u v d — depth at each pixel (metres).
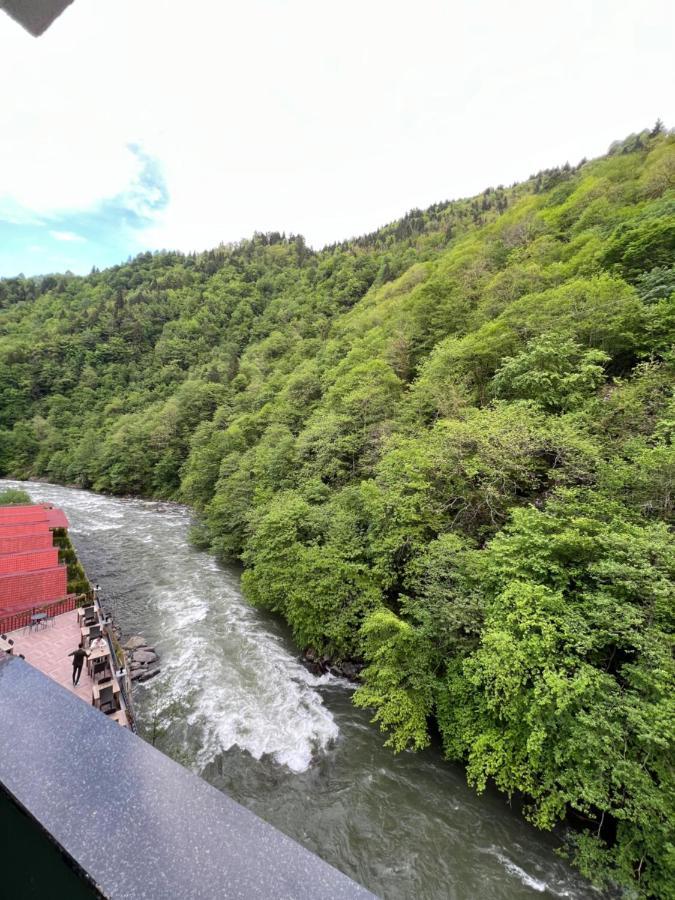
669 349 14.86
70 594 18.14
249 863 0.99
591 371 15.22
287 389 41.81
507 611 10.02
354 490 19.27
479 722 10.53
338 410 28.47
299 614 15.30
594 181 38.50
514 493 14.51
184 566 25.05
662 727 7.53
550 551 10.05
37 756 1.24
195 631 17.39
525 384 16.25
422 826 9.76
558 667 8.98
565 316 17.97
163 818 1.09
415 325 30.03
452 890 8.59
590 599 9.22
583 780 8.25
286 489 24.36
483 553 11.91
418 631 11.76
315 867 1.00
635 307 16.69
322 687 14.27
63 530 26.34
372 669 12.36
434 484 15.74
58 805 1.09
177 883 0.91
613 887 8.44
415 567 13.66
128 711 11.70
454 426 15.37
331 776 10.95
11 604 16.88
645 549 8.91
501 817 9.95
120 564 25.05
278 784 10.70
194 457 43.19
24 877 0.96
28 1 1.56
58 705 1.43
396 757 11.56
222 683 14.15
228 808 1.16
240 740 11.88
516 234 38.75
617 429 13.30
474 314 26.38
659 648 7.92
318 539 17.20
